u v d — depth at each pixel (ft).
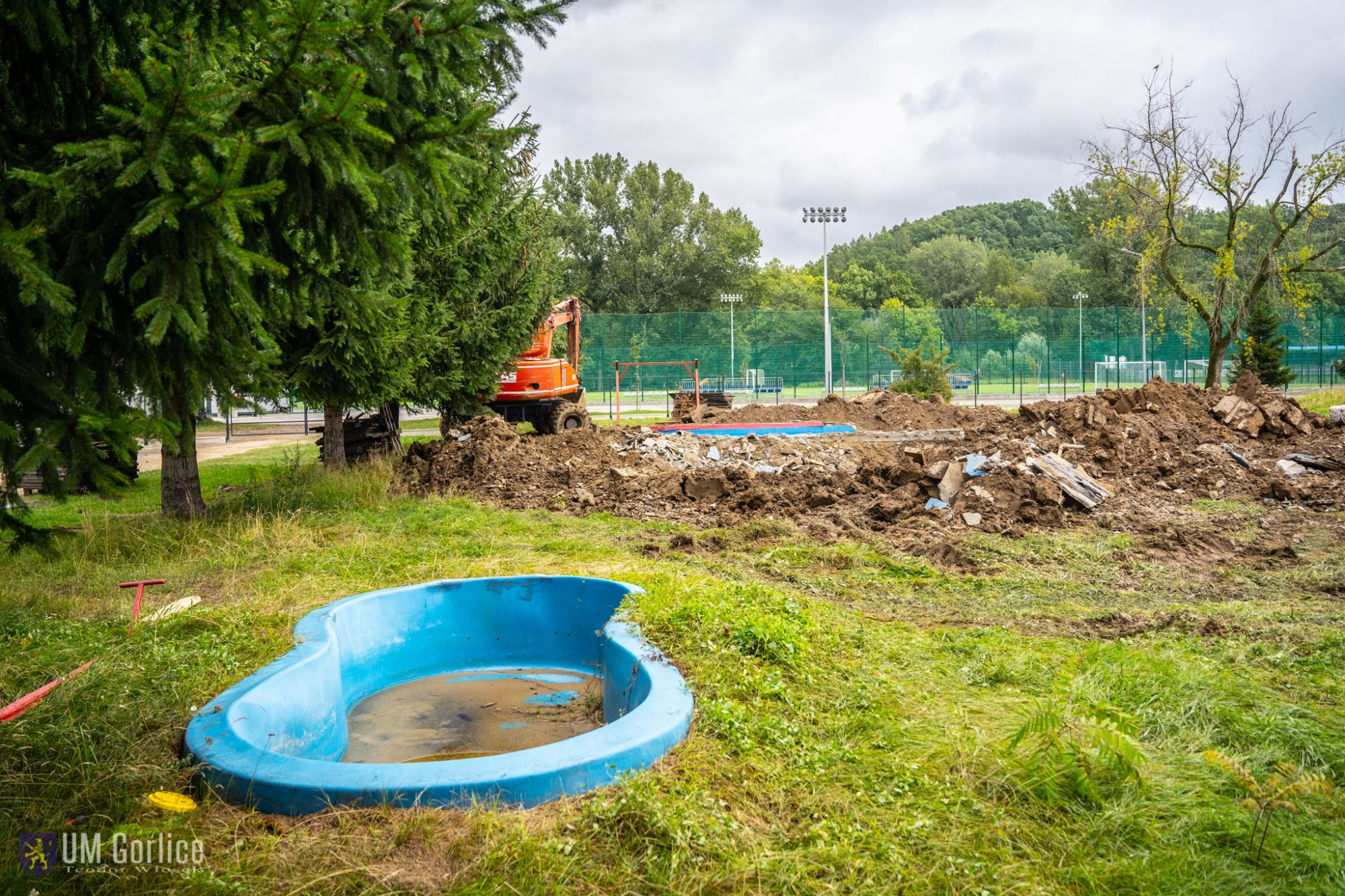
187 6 14.51
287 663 15.29
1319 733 13.19
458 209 40.57
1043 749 11.88
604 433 50.21
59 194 10.71
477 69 14.62
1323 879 9.60
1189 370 156.04
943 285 372.99
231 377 13.60
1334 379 142.82
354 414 57.47
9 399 11.20
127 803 10.87
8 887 9.41
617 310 243.40
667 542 30.35
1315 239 120.78
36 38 12.59
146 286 12.17
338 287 15.25
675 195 247.91
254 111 12.56
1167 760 12.46
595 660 20.77
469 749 16.46
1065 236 494.18
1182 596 23.61
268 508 33.78
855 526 32.76
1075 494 35.35
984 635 18.98
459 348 49.24
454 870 9.47
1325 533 31.09
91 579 24.38
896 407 71.56
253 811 10.73
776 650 15.39
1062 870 9.76
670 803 10.37
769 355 160.76
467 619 21.54
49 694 14.17
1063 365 166.50
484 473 41.39
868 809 10.85
